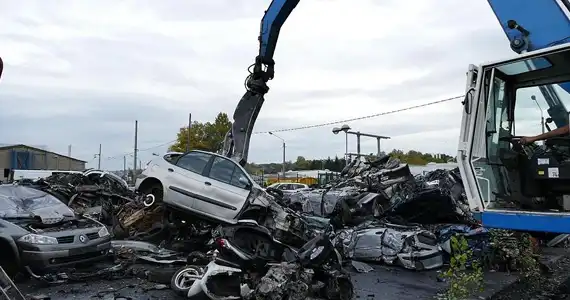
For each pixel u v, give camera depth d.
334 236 10.69
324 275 7.17
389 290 8.22
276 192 11.39
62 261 8.02
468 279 7.25
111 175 16.52
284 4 10.84
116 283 8.13
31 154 50.12
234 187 10.14
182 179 10.23
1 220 8.16
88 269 8.60
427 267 9.97
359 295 7.82
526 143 5.84
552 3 6.14
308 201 14.72
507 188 5.77
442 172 15.41
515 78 6.08
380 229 11.18
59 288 7.73
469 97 5.70
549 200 5.65
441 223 12.38
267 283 6.49
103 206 14.45
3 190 9.68
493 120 5.80
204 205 10.02
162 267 9.14
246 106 11.17
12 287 4.44
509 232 9.66
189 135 44.25
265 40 11.09
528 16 6.29
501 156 5.86
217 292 6.85
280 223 9.89
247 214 10.13
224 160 10.47
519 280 9.05
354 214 13.98
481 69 5.71
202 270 7.23
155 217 11.09
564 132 5.59
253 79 11.17
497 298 7.82
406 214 12.91
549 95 5.83
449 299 7.33
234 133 11.11
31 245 7.80
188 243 10.37
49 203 9.48
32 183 15.48
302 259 7.01
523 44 6.27
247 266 7.39
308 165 83.88
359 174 16.95
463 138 5.62
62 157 57.44
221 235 7.53
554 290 8.48
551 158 5.54
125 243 10.26
